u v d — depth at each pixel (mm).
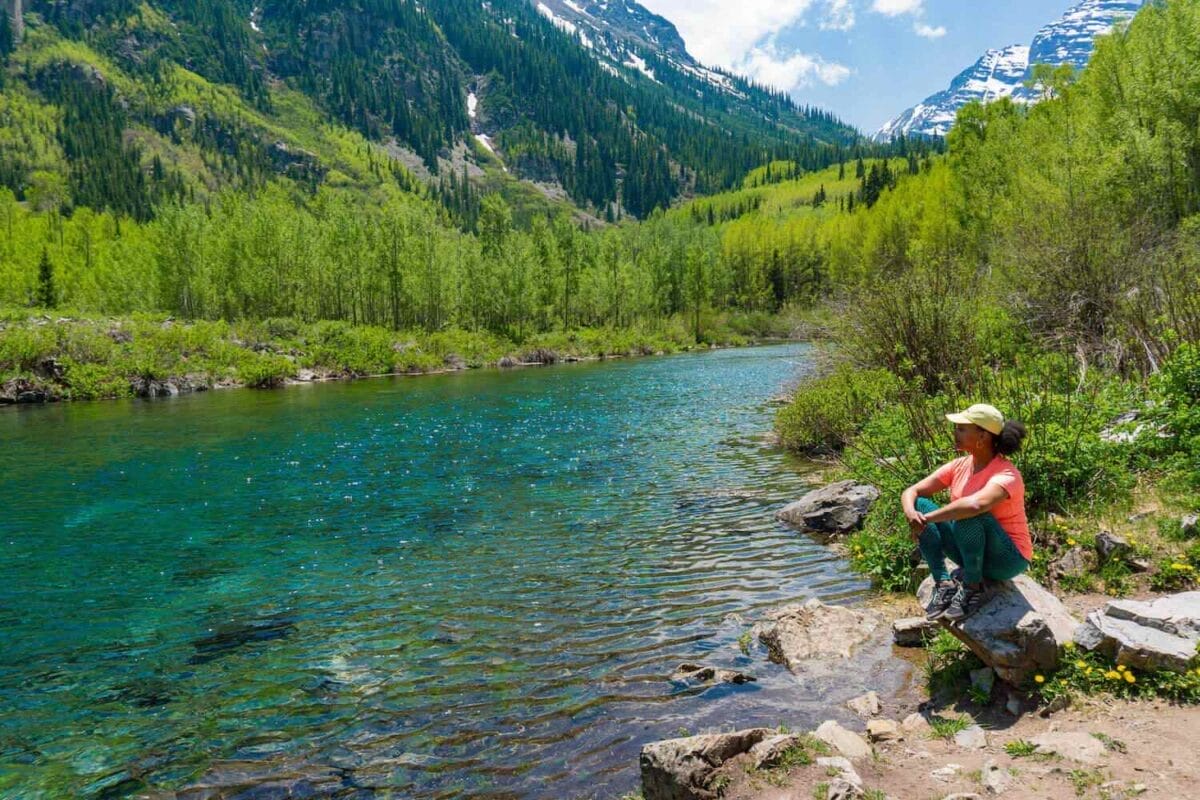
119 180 148125
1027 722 5004
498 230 76500
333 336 50219
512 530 11805
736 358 54188
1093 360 12586
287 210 65312
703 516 12219
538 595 8852
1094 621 5375
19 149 151875
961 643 6105
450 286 65000
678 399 29203
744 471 15508
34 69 185625
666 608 8289
